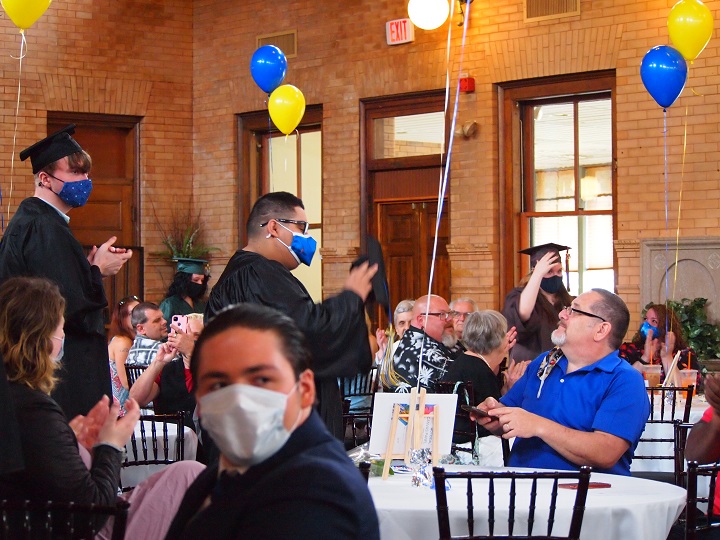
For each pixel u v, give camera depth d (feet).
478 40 31.86
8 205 34.58
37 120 35.19
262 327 5.26
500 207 31.94
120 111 36.50
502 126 31.81
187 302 29.27
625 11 29.48
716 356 27.37
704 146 28.32
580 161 31.09
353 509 5.14
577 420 12.13
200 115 37.42
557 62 30.55
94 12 36.14
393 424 11.09
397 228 34.06
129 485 15.46
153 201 36.88
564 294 23.00
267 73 28.99
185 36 37.50
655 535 9.67
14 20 24.68
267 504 5.08
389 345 19.21
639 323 29.19
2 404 7.25
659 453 17.98
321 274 35.53
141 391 17.57
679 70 23.95
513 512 8.88
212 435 5.22
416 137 33.35
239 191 36.91
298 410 5.31
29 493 8.59
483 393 15.89
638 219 29.32
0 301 9.04
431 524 9.31
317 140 35.91
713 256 28.07
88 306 13.15
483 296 31.78
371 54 33.88
